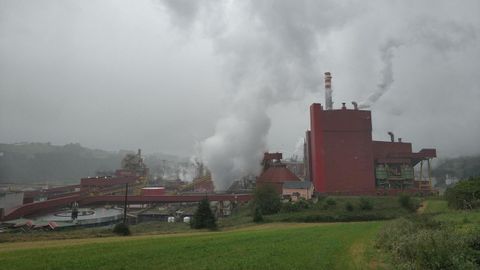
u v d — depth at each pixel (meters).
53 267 20.97
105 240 37.41
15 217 80.31
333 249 27.64
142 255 24.67
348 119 107.12
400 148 115.75
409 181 110.12
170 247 28.47
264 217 76.31
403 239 23.52
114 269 20.47
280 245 30.12
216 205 106.25
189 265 21.44
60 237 44.34
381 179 108.25
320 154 105.25
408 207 81.00
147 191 117.25
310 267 20.98
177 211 101.00
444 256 18.94
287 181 103.81
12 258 23.66
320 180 104.38
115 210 102.44
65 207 103.75
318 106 107.81
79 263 21.98
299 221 72.25
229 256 24.38
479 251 19.91
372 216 73.38
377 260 23.06
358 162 105.44
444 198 91.81
